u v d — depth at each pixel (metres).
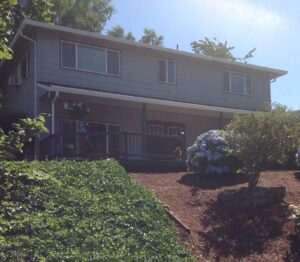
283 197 12.39
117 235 8.96
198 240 10.20
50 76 20.83
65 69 21.17
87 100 20.55
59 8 34.53
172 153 20.83
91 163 12.30
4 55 7.65
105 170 11.85
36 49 20.80
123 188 11.01
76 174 11.31
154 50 23.62
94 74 21.84
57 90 18.91
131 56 23.03
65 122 20.64
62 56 21.20
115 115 22.08
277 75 27.53
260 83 27.09
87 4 35.81
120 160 16.89
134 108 22.44
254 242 10.45
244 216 11.53
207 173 14.38
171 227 10.09
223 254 9.88
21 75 23.05
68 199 9.84
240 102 26.11
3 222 8.50
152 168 17.34
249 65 26.30
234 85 26.12
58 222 8.90
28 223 8.67
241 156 12.48
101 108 21.77
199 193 12.62
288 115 12.44
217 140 14.52
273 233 10.81
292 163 16.55
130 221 9.57
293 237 10.63
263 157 12.30
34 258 7.75
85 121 21.22
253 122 12.31
